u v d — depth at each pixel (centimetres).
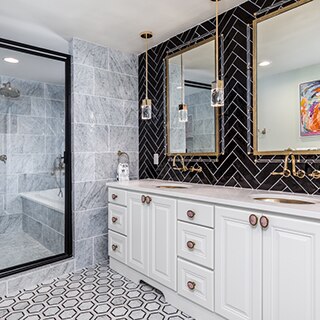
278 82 186
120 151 293
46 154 271
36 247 269
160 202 201
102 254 278
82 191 264
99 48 277
